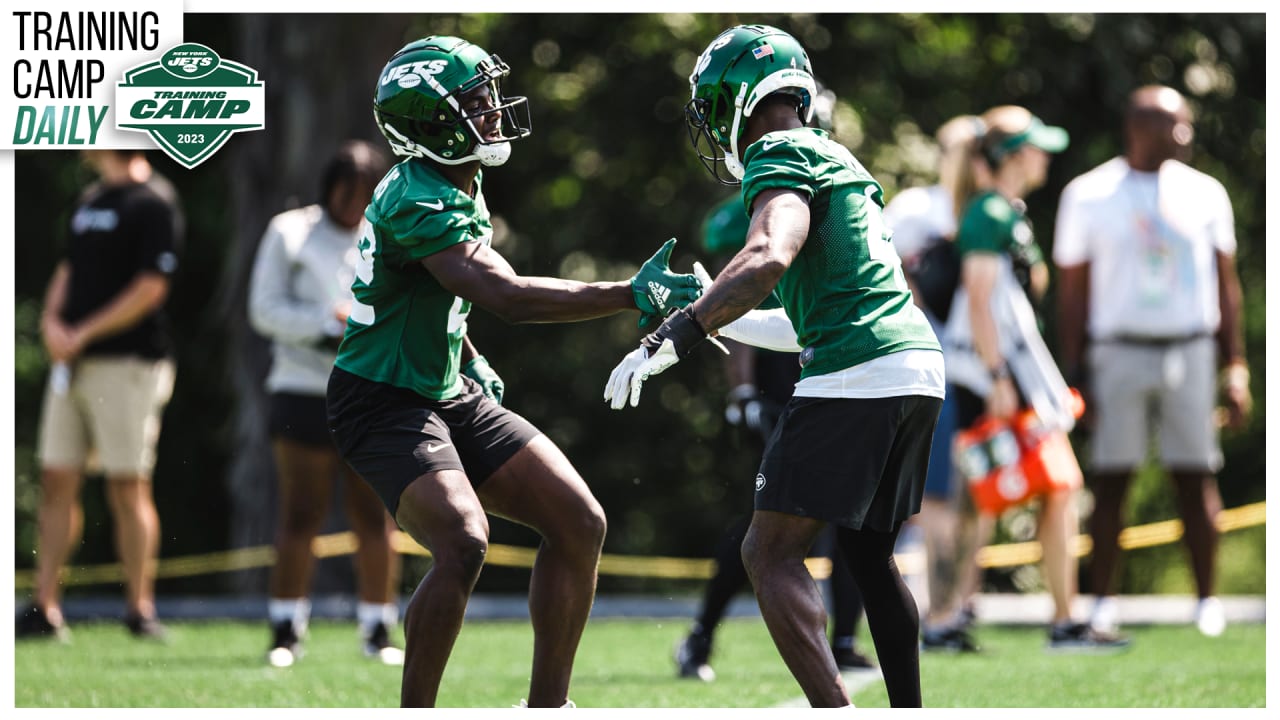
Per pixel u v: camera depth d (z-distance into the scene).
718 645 26.47
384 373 14.79
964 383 24.69
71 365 27.06
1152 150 27.73
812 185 13.78
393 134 14.79
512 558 45.75
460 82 14.58
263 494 41.47
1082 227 27.80
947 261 24.91
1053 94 48.03
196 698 19.11
